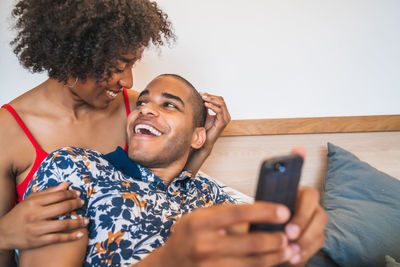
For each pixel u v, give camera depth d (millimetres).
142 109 1005
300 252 493
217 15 1625
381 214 1258
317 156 1767
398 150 1850
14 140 1043
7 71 1451
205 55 1641
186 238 406
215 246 395
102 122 1231
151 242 832
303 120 1727
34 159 1068
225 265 404
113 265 770
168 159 1012
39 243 700
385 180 1419
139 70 1584
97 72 969
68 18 902
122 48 959
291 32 1708
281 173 440
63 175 810
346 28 1764
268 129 1691
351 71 1800
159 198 927
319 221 496
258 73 1703
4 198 1008
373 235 1178
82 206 796
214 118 1281
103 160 919
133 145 986
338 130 1769
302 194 503
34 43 1003
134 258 790
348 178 1484
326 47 1754
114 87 1044
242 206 403
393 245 1154
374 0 1774
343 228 1207
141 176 964
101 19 932
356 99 1823
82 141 1166
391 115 1822
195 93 1141
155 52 1582
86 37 938
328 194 1463
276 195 446
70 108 1146
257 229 451
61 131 1129
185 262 414
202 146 1285
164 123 999
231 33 1650
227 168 1683
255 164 1706
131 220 819
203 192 1134
